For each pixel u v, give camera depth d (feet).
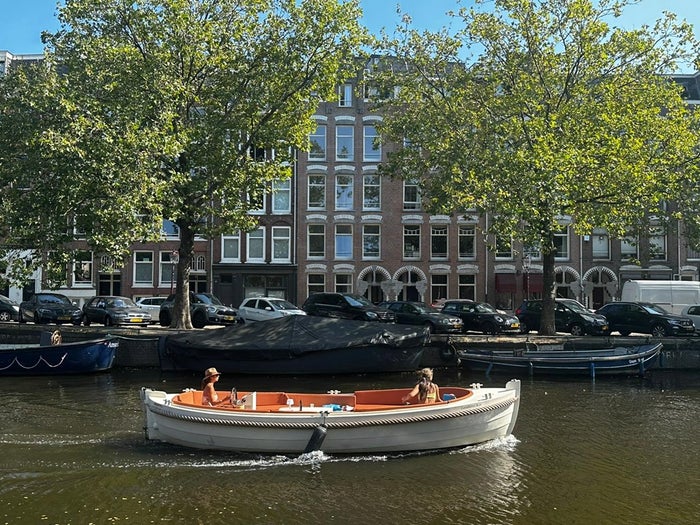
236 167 82.12
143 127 74.64
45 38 81.71
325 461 37.96
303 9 81.10
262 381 69.67
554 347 81.51
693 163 83.87
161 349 75.36
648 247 146.92
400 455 39.11
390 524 28.84
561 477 35.55
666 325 93.97
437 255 147.74
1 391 62.69
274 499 31.91
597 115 80.59
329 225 146.82
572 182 76.74
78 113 69.97
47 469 36.63
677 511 30.58
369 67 120.67
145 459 38.55
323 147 147.84
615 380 73.31
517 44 87.20
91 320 105.29
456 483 34.35
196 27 76.64
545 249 82.28
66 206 72.64
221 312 99.04
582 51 83.92
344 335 72.38
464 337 82.84
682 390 66.39
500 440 42.04
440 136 89.45
